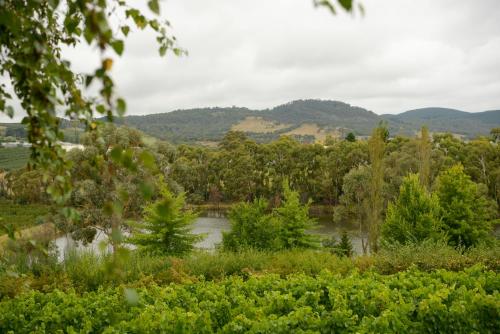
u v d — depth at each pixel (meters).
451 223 20.17
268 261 12.21
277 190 56.50
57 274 9.83
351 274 9.72
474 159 45.09
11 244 3.29
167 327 5.50
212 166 59.88
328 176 53.81
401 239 18.73
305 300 6.93
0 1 1.62
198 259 11.81
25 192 44.16
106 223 24.25
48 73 1.97
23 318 6.05
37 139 2.21
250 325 5.75
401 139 53.97
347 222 44.62
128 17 2.12
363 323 5.84
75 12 2.24
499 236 21.70
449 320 6.14
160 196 27.44
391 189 36.00
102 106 1.71
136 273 10.33
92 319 6.14
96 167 2.04
